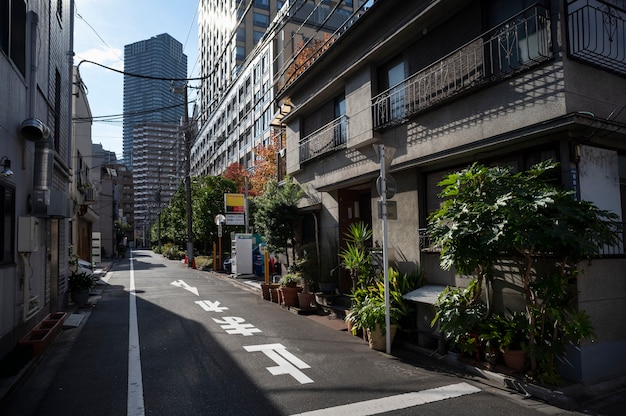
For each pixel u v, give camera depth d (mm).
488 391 5406
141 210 100938
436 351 6906
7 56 6488
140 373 6164
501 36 6719
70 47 12992
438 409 4836
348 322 8703
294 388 5500
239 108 44250
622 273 6020
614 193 6195
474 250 5461
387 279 7168
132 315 10859
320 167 12672
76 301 12328
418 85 8406
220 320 9992
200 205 29906
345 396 5219
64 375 6125
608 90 6168
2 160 6242
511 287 6266
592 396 5180
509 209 4961
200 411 4801
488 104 6801
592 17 6219
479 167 5707
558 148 5934
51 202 8172
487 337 5855
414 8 8516
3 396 5129
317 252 12352
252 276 20172
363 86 9953
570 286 5566
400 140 8867
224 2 52938
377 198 9711
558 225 4871
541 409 4859
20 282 7203
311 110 13461
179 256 41781
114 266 31500
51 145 8305
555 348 5348
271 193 14727
